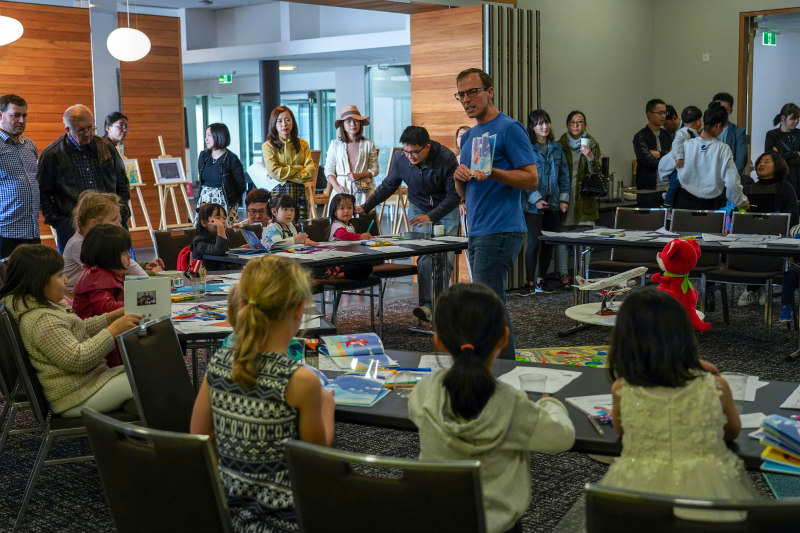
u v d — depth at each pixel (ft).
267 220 22.21
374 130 57.67
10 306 11.34
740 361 19.08
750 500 5.23
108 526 11.23
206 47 53.93
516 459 7.40
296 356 10.30
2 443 12.30
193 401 10.61
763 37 39.73
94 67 36.86
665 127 34.35
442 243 20.79
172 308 13.71
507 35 29.50
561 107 33.50
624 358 7.32
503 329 7.44
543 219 28.58
